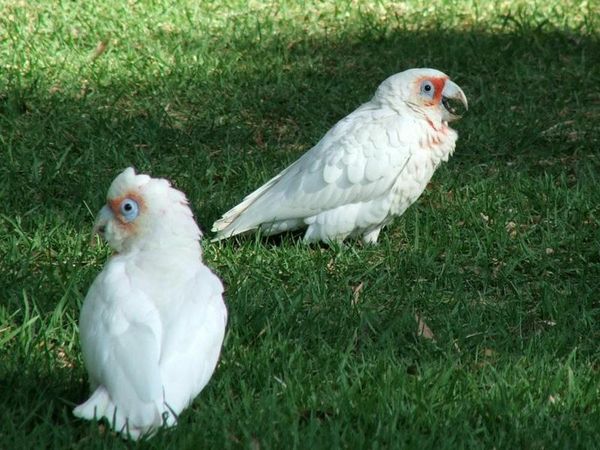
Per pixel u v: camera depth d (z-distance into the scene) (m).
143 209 6.69
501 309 9.09
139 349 6.10
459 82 14.85
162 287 6.46
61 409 7.12
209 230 10.52
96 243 9.85
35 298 8.71
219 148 12.64
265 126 13.34
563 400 7.59
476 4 17.41
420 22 16.91
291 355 7.89
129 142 12.50
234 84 14.45
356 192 10.10
